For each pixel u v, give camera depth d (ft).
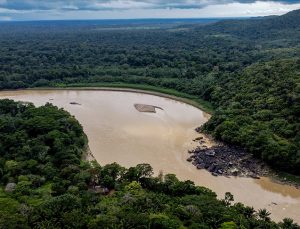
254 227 316.60
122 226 291.99
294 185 434.30
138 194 354.33
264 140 488.44
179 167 468.34
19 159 430.20
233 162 481.87
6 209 319.47
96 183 391.65
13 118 565.94
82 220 296.92
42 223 294.87
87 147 520.42
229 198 363.35
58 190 359.05
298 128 501.56
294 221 363.97
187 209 322.34
